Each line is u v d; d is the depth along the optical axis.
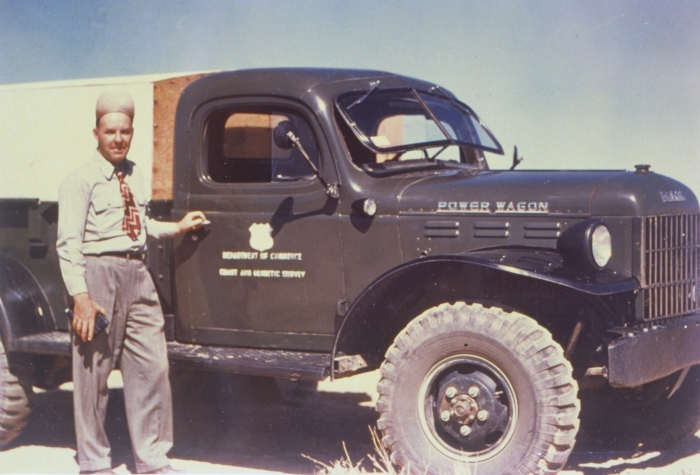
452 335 4.39
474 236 4.77
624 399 5.37
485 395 4.32
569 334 4.78
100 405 4.72
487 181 4.89
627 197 4.63
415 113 5.42
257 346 5.19
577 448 5.45
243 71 5.29
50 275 5.60
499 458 4.25
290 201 5.05
